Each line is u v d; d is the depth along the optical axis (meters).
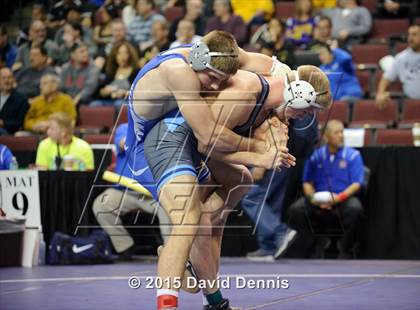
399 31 10.92
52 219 7.21
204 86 3.79
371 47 10.36
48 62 11.63
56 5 13.09
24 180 7.22
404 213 7.50
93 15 12.90
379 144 8.08
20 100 9.73
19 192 7.23
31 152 8.36
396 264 7.02
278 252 7.21
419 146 7.45
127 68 10.13
